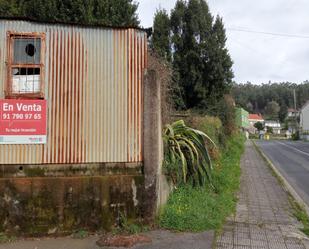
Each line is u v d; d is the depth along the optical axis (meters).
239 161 17.39
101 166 6.32
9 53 6.08
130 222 6.26
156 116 6.46
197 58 18.86
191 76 18.97
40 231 5.98
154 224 6.34
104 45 6.38
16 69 6.13
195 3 19.56
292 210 8.19
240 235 6.23
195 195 7.84
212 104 19.92
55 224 6.02
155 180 6.38
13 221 5.94
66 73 6.23
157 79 6.50
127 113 6.39
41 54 6.16
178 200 7.34
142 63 6.47
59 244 5.66
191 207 7.05
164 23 20.08
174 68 17.97
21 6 10.83
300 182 12.80
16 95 6.07
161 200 6.75
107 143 6.32
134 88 6.43
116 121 6.36
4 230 5.92
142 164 6.44
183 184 8.20
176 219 6.41
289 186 11.75
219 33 19.81
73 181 6.10
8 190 5.94
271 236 6.23
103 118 6.32
